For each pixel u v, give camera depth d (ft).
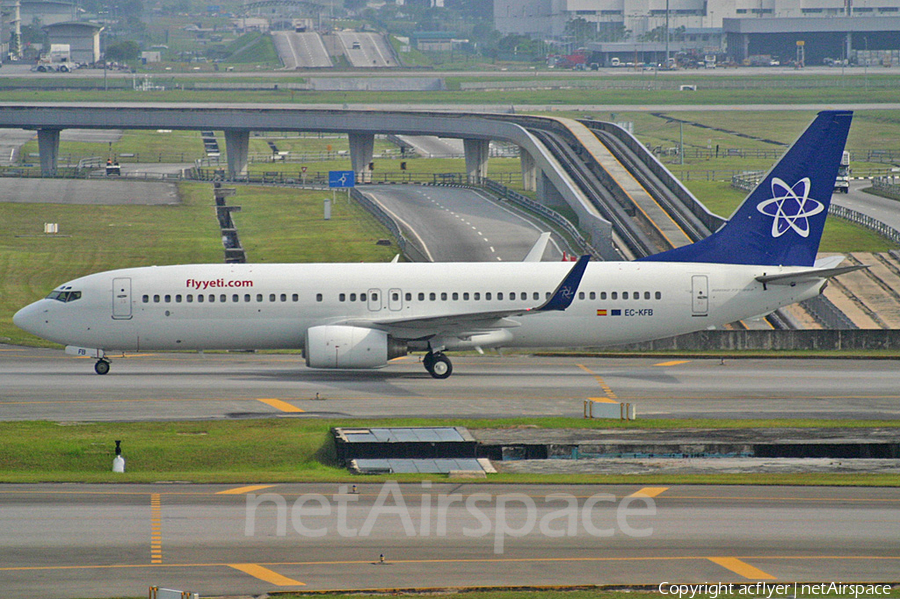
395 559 432.66
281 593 395.96
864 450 613.11
